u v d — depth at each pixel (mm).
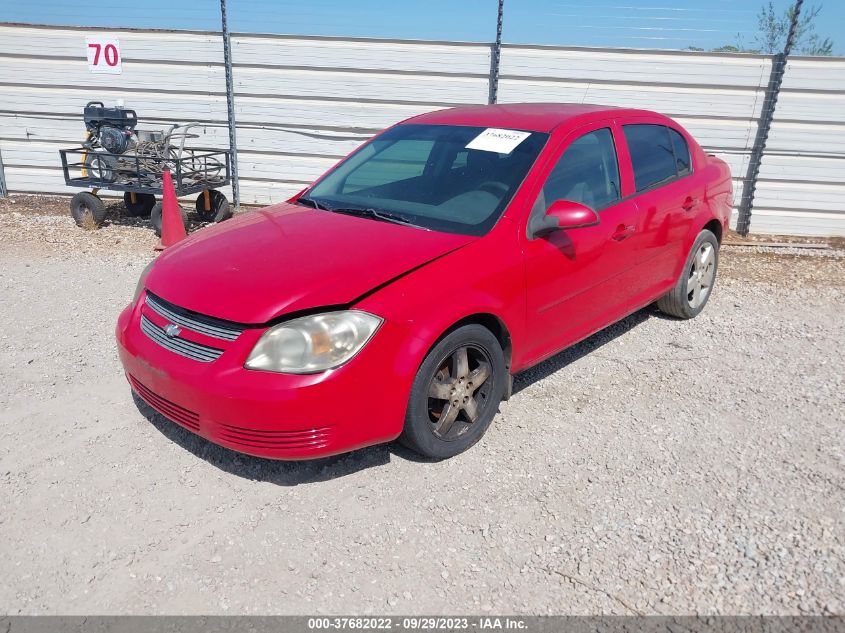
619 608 2545
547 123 4105
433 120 4578
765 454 3549
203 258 3412
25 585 2607
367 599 2574
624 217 4223
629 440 3666
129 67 9047
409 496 3168
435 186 3969
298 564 2744
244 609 2520
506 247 3492
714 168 5434
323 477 3293
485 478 3311
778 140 8445
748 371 4559
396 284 3100
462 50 8547
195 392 2941
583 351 4832
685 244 4996
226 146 9289
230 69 8820
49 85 9273
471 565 2752
